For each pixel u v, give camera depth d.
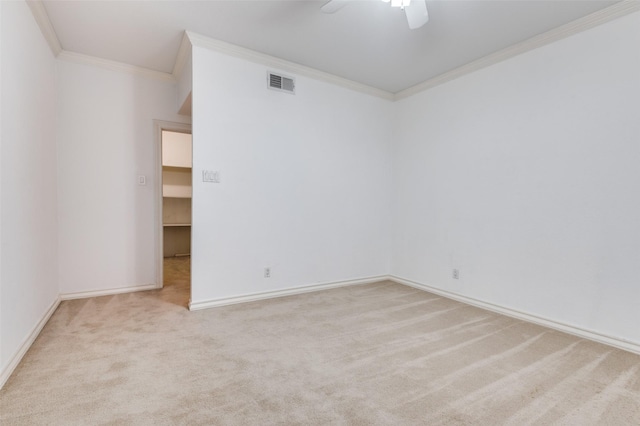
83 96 3.23
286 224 3.45
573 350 2.21
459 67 3.37
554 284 2.62
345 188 3.89
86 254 3.29
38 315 2.40
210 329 2.49
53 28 2.70
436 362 2.01
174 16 2.54
